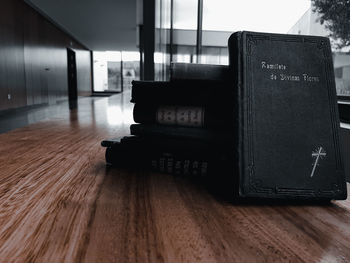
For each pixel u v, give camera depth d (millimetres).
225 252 347
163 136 700
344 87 1397
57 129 1501
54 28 10461
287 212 490
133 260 325
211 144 666
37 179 650
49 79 10000
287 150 549
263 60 578
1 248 349
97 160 841
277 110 563
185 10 3230
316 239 387
